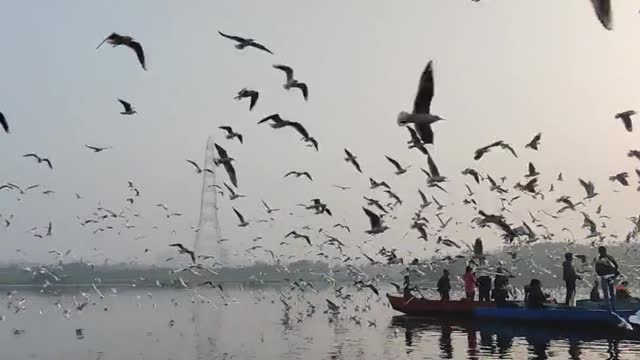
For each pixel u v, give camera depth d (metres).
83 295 78.38
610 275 33.41
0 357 31.61
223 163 26.25
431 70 10.88
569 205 33.22
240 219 31.84
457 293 59.72
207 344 35.03
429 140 10.73
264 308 65.81
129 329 44.84
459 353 27.97
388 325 41.34
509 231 26.03
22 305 71.94
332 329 40.91
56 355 32.09
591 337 32.09
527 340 31.41
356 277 47.50
